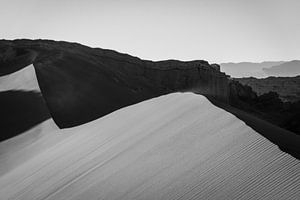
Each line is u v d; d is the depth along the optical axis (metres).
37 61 63.00
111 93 58.88
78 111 42.56
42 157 21.89
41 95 43.09
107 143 17.67
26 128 34.09
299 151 8.85
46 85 48.16
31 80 50.00
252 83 155.38
